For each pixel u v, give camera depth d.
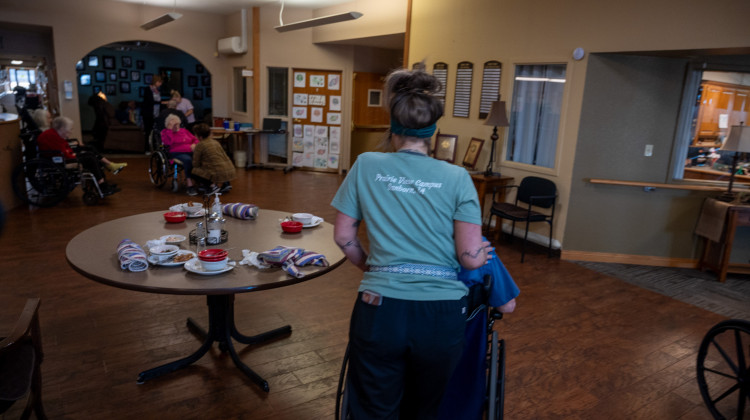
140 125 12.31
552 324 3.34
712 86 4.68
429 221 1.33
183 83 13.64
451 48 5.84
